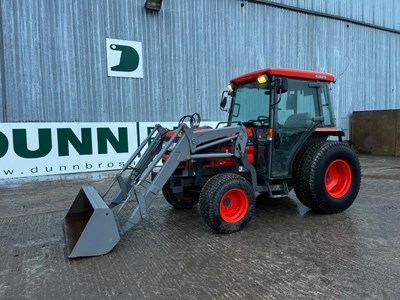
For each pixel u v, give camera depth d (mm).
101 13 7219
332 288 2203
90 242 2811
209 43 8602
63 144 6969
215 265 2619
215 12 8617
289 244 3039
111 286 2305
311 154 3881
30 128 6633
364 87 12195
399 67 13234
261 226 3598
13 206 4695
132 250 2969
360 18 11727
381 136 11414
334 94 11383
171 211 4348
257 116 4047
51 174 6883
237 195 3459
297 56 10227
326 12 10750
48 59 6773
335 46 11172
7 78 6445
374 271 2439
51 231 3564
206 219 3307
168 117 8188
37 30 6648
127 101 7652
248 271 2496
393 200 4660
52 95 6848
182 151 3332
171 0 7992
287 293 2156
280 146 3867
